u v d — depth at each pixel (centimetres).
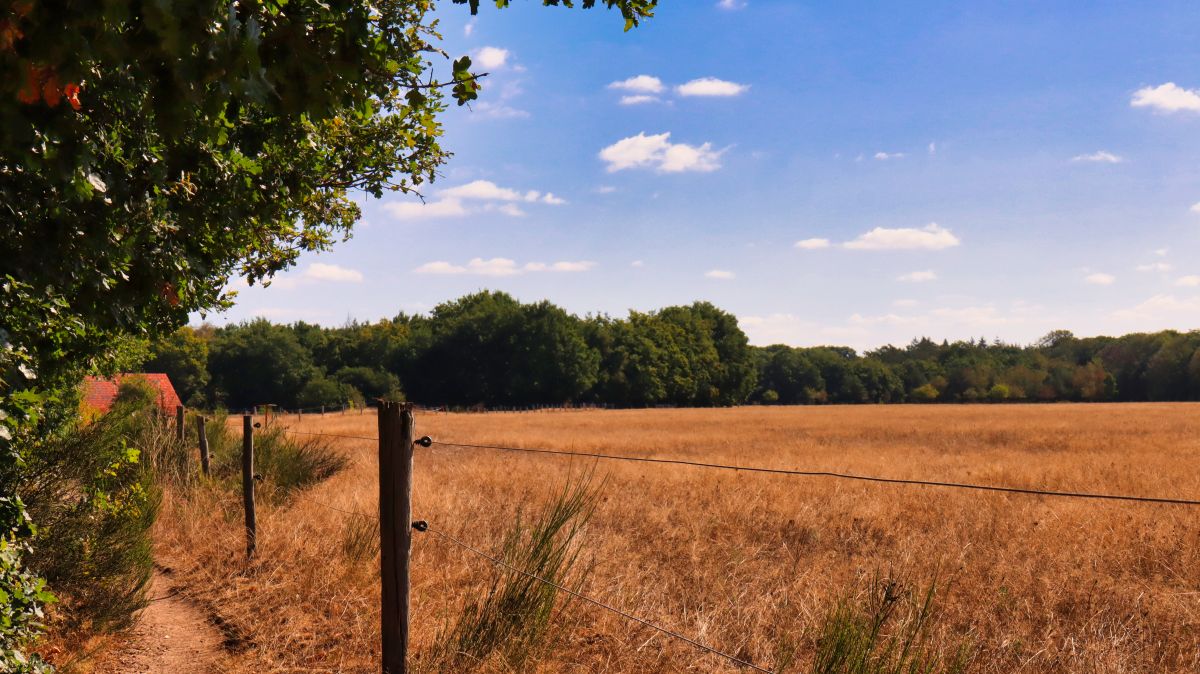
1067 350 17288
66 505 602
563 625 562
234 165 334
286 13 237
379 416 450
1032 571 768
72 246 297
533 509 1020
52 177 237
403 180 911
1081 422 4556
